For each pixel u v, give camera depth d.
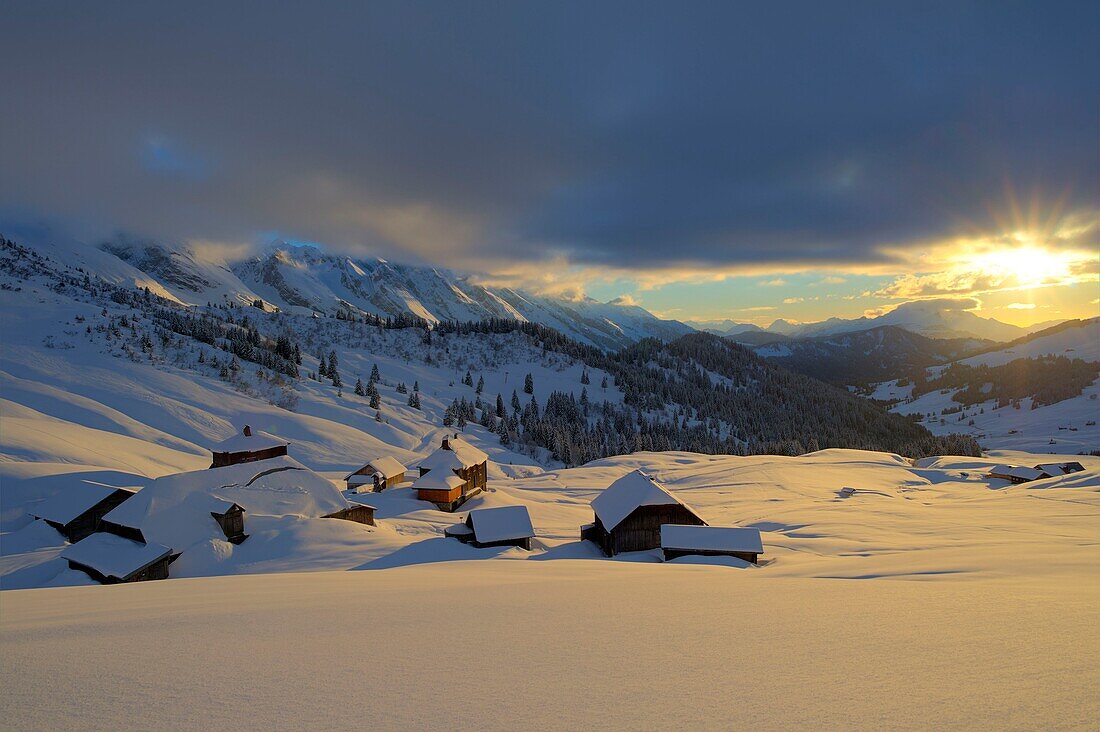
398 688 4.32
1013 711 3.27
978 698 3.55
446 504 56.81
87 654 5.61
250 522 37.81
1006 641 5.02
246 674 4.78
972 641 5.06
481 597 9.80
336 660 5.23
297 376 170.12
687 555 32.66
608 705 3.77
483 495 63.00
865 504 62.56
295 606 9.11
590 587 11.32
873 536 37.59
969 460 117.19
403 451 122.56
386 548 34.59
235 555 33.69
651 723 3.37
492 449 142.88
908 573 16.72
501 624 6.97
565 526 49.06
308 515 39.97
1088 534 33.00
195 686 4.45
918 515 49.12
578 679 4.43
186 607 9.52
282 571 30.50
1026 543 26.36
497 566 24.88
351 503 42.62
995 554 20.27
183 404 115.12
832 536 38.88
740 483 85.81
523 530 38.25
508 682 4.40
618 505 39.53
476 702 3.94
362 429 137.50
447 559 33.41
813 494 77.56
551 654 5.28
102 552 31.23
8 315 154.75
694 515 38.22
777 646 5.25
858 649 4.98
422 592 11.12
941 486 88.38
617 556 37.28
